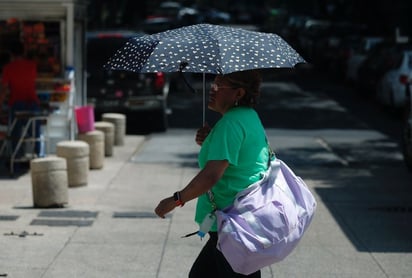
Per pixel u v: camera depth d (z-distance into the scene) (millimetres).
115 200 19688
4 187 21250
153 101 33000
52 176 18531
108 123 27203
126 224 17062
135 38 9148
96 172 23797
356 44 58625
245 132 8672
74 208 18656
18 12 25703
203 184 8531
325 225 17328
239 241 8508
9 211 18219
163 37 8898
